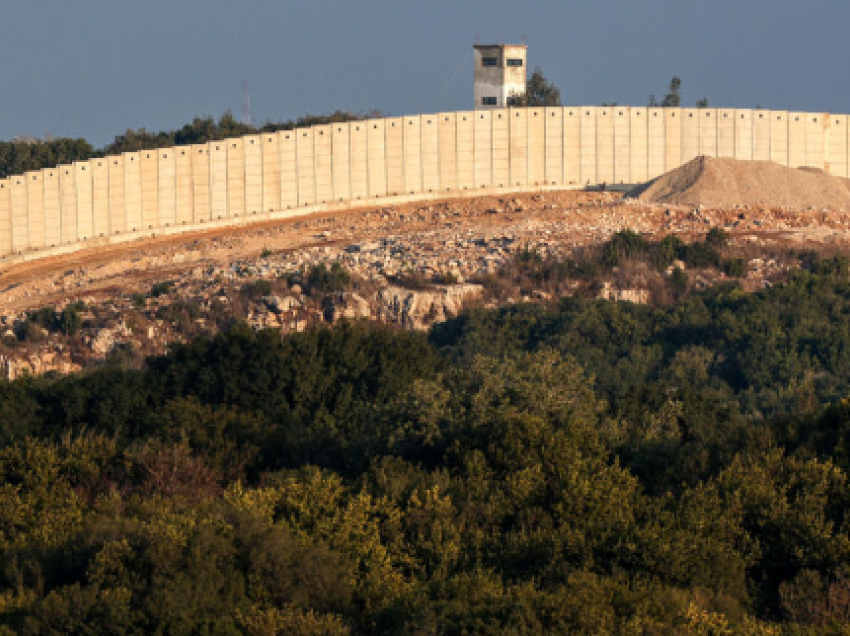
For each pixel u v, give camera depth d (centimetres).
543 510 16575
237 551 14638
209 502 16475
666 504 16650
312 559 14638
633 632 13262
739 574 15300
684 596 14362
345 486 17600
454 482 17488
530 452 17825
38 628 13425
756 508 16250
